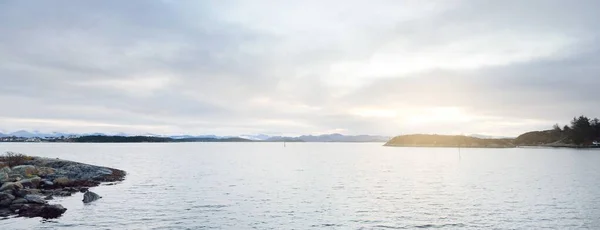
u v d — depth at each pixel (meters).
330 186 59.12
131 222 32.66
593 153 190.75
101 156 158.75
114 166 101.38
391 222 33.62
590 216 35.88
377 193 51.12
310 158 163.12
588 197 46.78
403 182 65.25
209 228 31.16
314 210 38.84
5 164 59.16
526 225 32.59
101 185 56.34
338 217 35.62
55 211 35.22
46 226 30.42
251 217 35.41
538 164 113.12
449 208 39.88
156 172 83.19
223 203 42.47
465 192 51.94
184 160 136.75
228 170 91.50
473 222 33.56
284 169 96.56
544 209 39.12
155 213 36.47
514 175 78.06
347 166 109.81
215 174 79.94
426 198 46.59
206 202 42.97
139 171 85.25
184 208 39.25
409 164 119.38
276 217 35.50
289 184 61.69
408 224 32.94
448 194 50.03
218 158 156.38
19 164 60.84
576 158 145.75
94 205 39.62
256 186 58.56
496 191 52.75
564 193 50.41
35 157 67.62
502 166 106.19
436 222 33.59
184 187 56.19
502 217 35.50
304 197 47.31
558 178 70.88
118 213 36.06
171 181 64.50
